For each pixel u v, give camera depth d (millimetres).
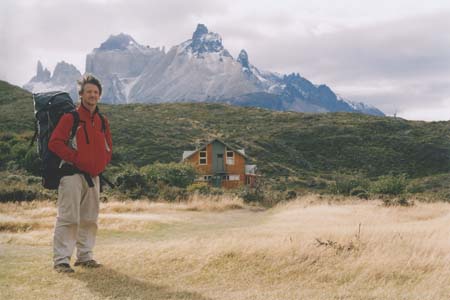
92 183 6438
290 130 108812
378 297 5773
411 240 9086
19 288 5500
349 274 6836
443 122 118875
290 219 19234
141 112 131875
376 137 103375
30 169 46094
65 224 6387
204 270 6883
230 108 148750
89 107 6367
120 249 7875
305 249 7707
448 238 9555
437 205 25250
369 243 8492
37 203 22938
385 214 19734
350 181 42062
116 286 5789
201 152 64125
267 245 7898
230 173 64125
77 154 6277
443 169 88625
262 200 31703
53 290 5465
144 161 75875
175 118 125375
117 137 87812
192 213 23219
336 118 127812
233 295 5699
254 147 94000
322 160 93938
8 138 62469
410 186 59656
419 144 97625
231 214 23781
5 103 112562
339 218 18750
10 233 12719
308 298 5648
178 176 43562
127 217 17391
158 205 25453
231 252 7516
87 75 6348
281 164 87625
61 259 6348
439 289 6109
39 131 6328
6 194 24359
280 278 6719
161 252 7559
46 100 6309
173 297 5465
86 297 5238
